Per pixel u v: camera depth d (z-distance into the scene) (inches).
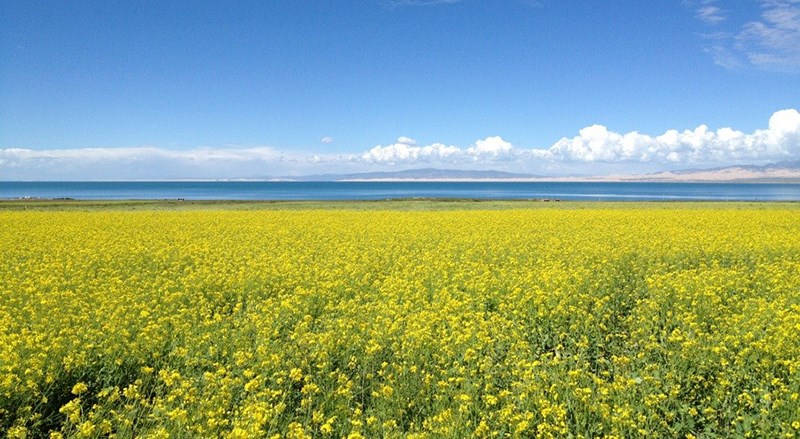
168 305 472.4
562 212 1589.6
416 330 368.5
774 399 283.0
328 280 561.3
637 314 444.8
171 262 674.8
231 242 871.7
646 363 343.9
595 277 554.9
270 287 552.1
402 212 1644.9
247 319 424.5
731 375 308.5
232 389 299.4
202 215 1471.5
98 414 265.4
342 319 409.1
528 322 431.2
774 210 1605.6
